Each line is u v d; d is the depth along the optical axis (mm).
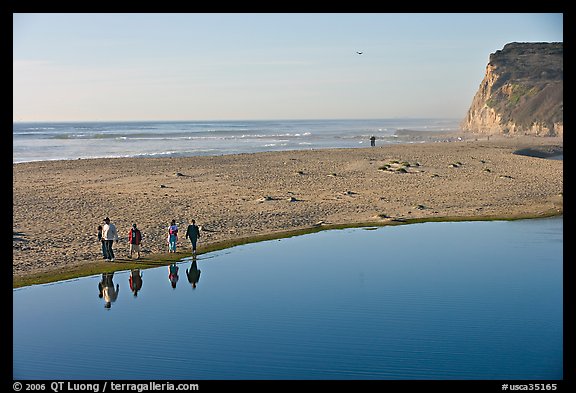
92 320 17094
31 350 14852
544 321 16469
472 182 45656
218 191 41875
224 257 24781
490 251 25203
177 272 22500
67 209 35031
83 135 131000
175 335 15727
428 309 17594
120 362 14148
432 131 159875
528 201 37531
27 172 52250
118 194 40625
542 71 154875
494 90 159250
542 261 23297
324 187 43625
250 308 17969
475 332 15633
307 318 16953
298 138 118812
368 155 65438
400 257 24344
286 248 26281
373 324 16422
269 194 40438
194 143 102250
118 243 27000
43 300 19109
